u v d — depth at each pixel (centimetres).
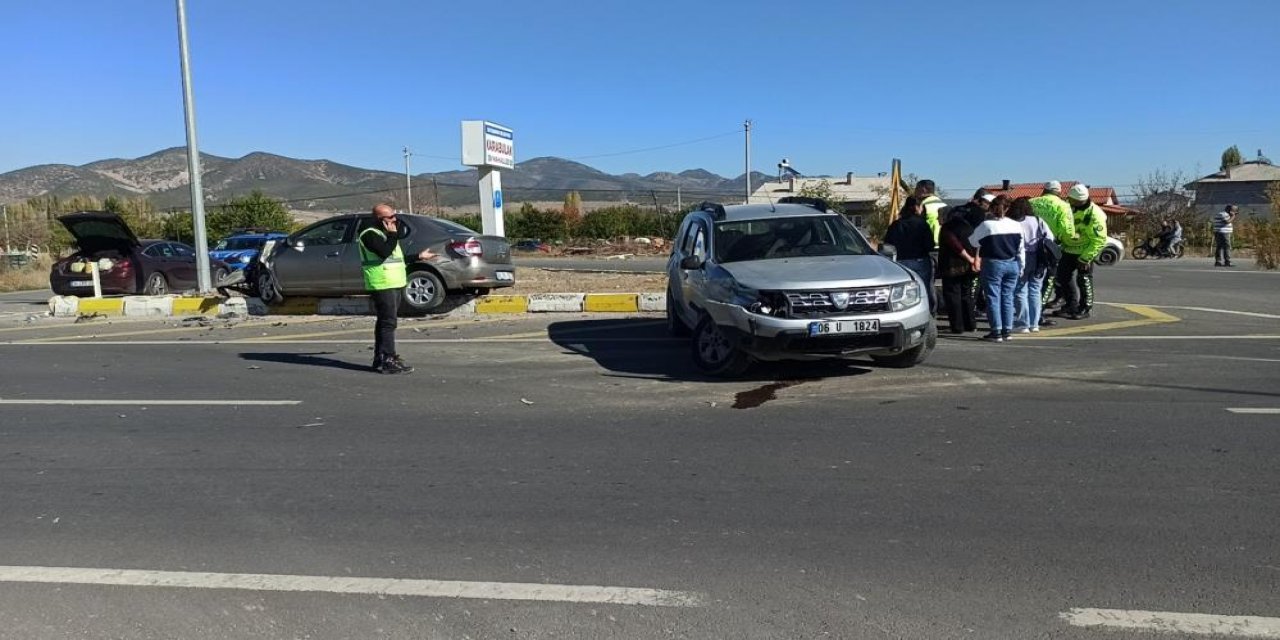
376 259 880
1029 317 1043
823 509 465
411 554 418
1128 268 2286
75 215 1716
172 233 5056
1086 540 413
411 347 1070
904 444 580
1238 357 853
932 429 615
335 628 345
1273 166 6147
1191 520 433
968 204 1045
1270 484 481
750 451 575
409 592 376
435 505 486
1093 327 1080
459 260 1338
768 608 353
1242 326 1067
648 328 1184
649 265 3047
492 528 450
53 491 523
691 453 575
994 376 787
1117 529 425
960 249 1010
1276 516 436
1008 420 633
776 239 905
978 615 342
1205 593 355
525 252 5000
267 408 740
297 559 414
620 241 5419
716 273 833
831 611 349
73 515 481
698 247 948
